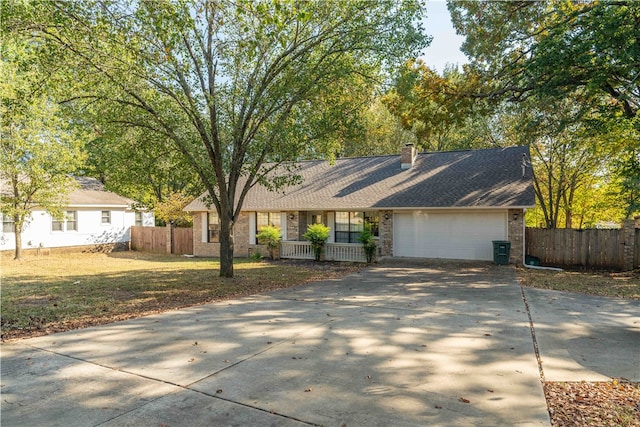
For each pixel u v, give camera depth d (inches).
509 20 558.3
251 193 879.1
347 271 582.6
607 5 441.1
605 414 148.9
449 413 148.3
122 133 480.1
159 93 469.4
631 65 435.2
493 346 227.9
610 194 731.4
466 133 1169.4
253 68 480.1
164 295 404.8
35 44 400.2
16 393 169.9
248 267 657.6
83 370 196.1
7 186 837.2
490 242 636.7
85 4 359.3
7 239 842.8
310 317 300.7
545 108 567.5
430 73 594.2
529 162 697.6
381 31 436.1
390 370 191.9
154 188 1088.2
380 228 713.6
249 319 296.2
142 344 237.3
